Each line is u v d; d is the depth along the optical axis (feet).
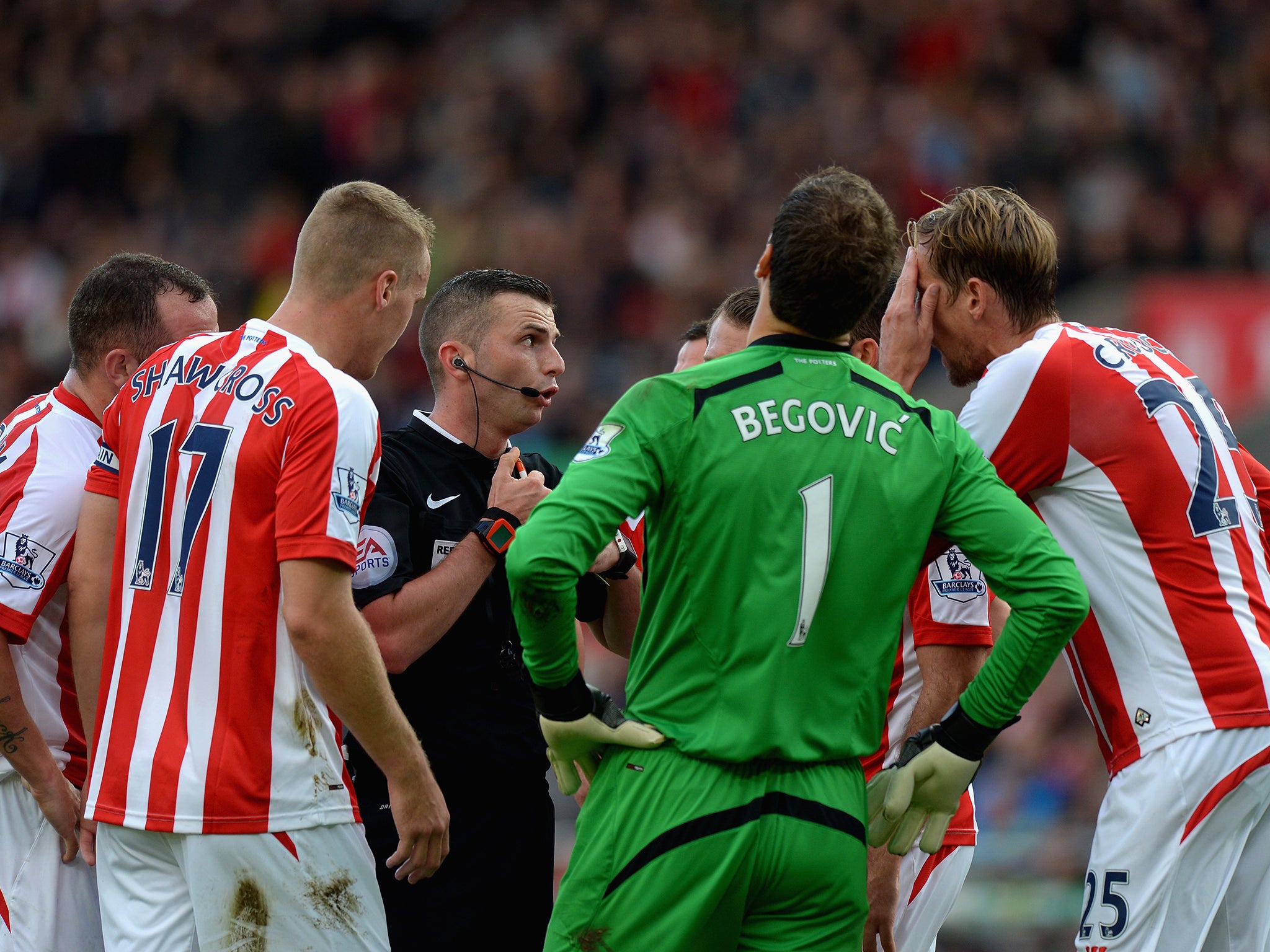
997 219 37.45
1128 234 159.63
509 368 40.24
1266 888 36.19
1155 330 122.42
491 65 195.11
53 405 40.29
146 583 34.65
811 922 30.30
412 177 182.60
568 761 31.58
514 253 164.45
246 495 33.50
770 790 29.84
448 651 39.27
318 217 36.09
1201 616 35.40
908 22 186.91
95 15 211.41
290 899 33.37
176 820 33.06
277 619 33.63
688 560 30.01
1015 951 75.05
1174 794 34.91
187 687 33.73
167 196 177.47
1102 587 36.29
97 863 35.40
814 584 29.78
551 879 41.29
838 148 171.22
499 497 38.47
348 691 32.55
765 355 31.14
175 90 194.39
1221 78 186.70
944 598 38.91
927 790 31.30
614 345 154.61
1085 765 94.48
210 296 42.16
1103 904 35.83
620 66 186.80
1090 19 187.83
